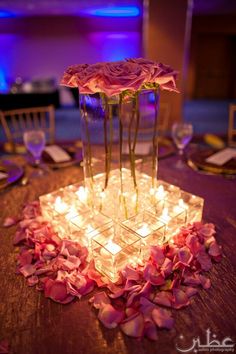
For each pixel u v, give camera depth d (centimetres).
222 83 621
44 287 50
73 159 103
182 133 99
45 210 68
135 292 48
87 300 49
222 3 406
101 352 40
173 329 43
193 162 97
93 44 567
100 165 62
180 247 59
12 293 50
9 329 44
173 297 48
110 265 50
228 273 54
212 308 47
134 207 62
